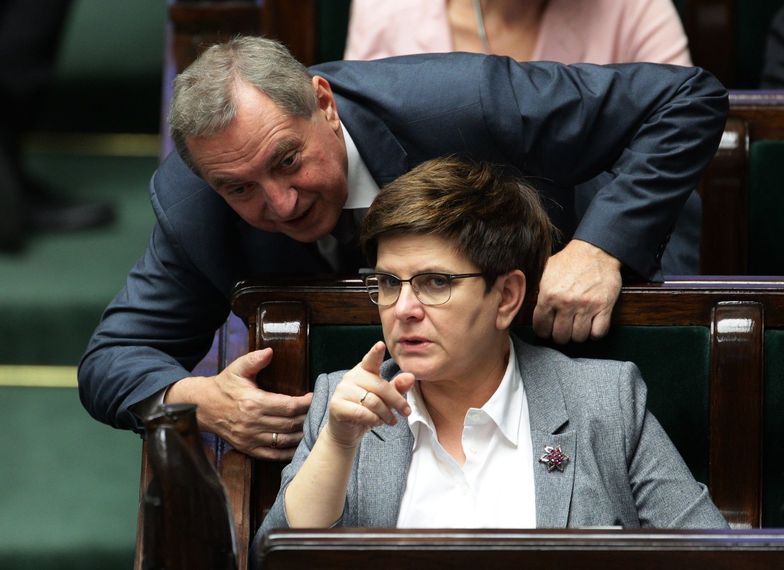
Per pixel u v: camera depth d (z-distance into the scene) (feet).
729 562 17.85
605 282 24.54
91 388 26.40
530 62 26.89
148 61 61.36
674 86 26.35
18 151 52.44
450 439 22.99
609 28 34.09
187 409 18.62
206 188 26.40
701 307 24.84
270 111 23.30
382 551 18.01
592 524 22.17
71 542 39.01
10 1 52.06
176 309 26.89
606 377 23.26
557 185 26.66
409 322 21.91
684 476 22.74
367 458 22.85
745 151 32.48
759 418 24.75
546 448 22.61
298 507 21.76
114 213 53.78
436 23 34.68
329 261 26.71
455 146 25.66
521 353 23.71
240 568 23.94
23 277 48.60
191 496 18.42
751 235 32.68
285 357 24.99
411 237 21.84
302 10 38.70
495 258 21.94
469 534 18.07
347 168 25.23
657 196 25.31
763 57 40.01
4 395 46.52
